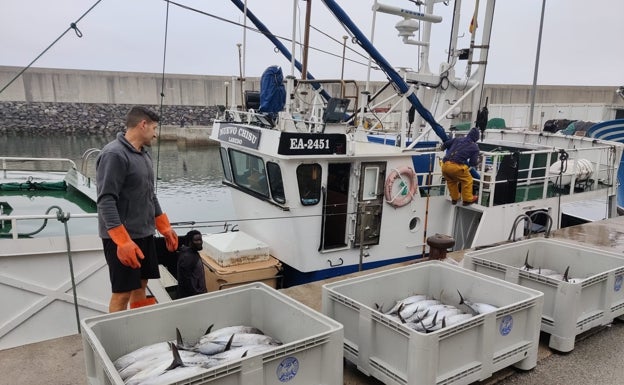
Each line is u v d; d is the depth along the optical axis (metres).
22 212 6.56
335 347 2.65
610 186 9.17
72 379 3.21
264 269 5.83
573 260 4.79
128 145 3.51
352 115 6.90
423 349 2.73
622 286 4.27
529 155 8.66
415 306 3.59
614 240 7.13
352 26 6.01
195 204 14.44
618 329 4.27
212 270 5.76
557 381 3.39
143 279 3.86
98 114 32.34
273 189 5.93
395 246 6.62
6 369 3.31
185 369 2.52
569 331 3.73
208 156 26.28
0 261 5.30
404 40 7.83
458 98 8.54
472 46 8.03
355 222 6.04
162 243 6.54
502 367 3.22
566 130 15.21
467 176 6.74
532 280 3.95
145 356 2.71
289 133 5.39
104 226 3.49
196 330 3.13
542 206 7.81
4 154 24.69
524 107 21.19
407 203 6.49
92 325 2.69
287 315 3.06
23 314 5.48
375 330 3.09
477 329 3.03
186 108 33.75
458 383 2.94
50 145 28.42
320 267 5.96
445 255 5.50
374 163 6.02
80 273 5.71
